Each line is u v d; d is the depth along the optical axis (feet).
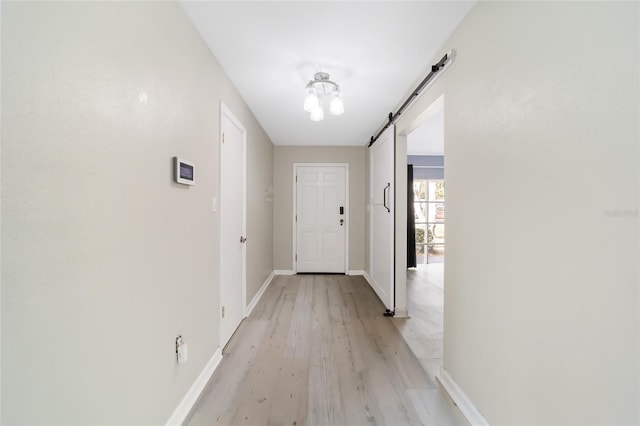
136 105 3.75
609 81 2.58
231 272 8.15
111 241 3.29
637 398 2.40
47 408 2.54
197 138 5.69
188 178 5.18
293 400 5.49
